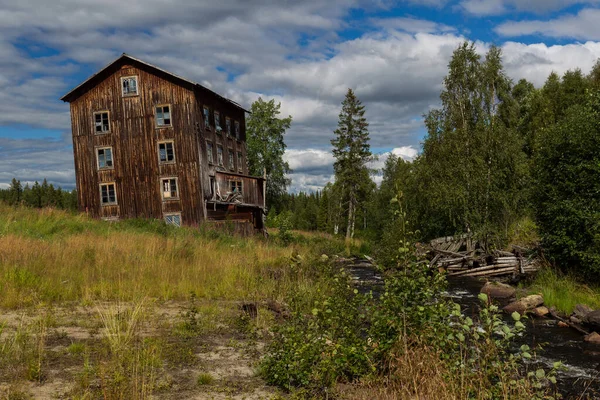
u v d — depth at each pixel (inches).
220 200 1444.4
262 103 2299.5
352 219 1999.3
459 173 1159.6
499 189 1125.1
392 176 2297.0
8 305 424.5
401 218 293.6
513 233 1105.4
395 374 253.8
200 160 1359.5
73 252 655.1
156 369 283.4
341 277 332.8
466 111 1283.2
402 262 286.4
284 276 582.9
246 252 924.0
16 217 957.2
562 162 729.6
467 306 627.5
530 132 1688.0
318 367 253.8
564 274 749.3
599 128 697.0
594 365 381.4
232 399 246.4
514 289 711.1
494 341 241.4
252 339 355.6
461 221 1155.9
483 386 229.3
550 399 238.7
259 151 2288.4
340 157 2038.6
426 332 264.8
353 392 249.4
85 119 1402.6
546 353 417.1
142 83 1378.0
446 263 978.7
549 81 2020.2
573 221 697.0
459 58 1284.4
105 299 479.8
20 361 272.5
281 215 2244.1
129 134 1376.7
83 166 1397.6
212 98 1515.7
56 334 339.3
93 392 236.4
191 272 639.1
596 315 499.2
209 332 378.3
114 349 293.1
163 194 1358.3
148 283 556.4
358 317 303.9
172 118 1363.2
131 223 1175.0
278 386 270.1
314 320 293.3
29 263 564.7
